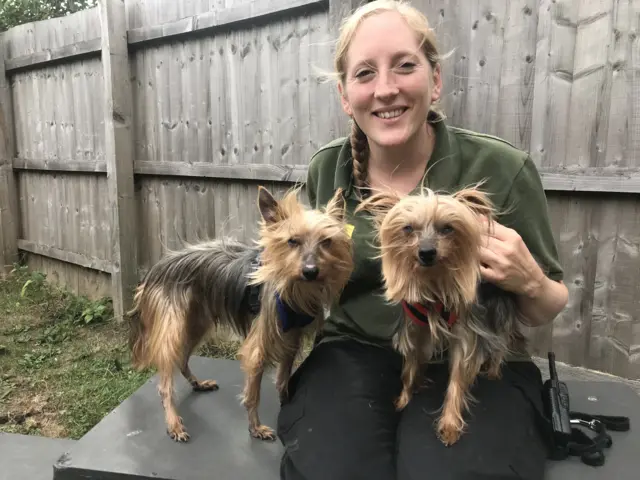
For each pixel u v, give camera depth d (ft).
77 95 6.37
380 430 2.12
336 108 4.23
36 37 6.70
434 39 2.39
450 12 3.77
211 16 4.83
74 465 2.36
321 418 2.16
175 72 5.35
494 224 2.10
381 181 2.57
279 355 2.45
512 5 3.56
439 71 2.49
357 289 2.57
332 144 2.88
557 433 2.18
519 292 2.15
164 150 5.63
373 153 2.56
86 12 5.95
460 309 2.05
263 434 2.56
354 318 2.56
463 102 3.82
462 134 2.52
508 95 3.66
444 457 1.92
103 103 6.00
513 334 2.35
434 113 2.50
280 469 2.24
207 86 5.13
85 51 5.93
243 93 4.87
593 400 2.78
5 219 7.61
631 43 3.23
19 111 7.38
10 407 4.22
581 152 3.48
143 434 2.61
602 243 3.54
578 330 3.70
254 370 2.44
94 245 6.55
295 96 4.50
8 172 7.55
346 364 2.39
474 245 1.94
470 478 1.85
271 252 2.32
